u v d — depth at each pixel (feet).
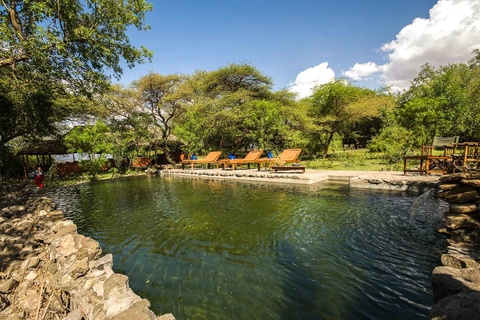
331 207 21.63
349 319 8.54
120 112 72.18
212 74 70.33
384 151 52.21
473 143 23.38
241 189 32.99
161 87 71.41
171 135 84.99
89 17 28.86
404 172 29.78
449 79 56.54
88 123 60.95
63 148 62.69
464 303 6.48
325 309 9.12
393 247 13.57
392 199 23.11
